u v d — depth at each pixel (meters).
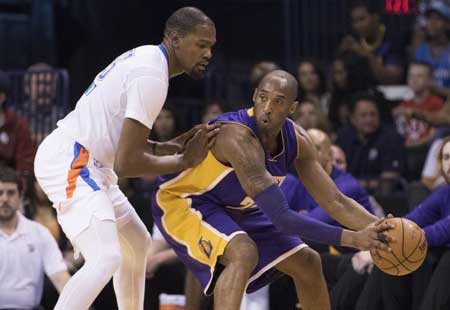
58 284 19.69
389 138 23.73
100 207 14.11
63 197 14.28
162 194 14.89
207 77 28.67
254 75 25.77
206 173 14.47
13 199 19.52
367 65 26.59
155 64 14.17
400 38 29.30
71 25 31.61
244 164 13.92
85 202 14.12
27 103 26.06
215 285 14.28
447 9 30.17
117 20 32.75
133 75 14.09
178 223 14.69
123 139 13.95
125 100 14.27
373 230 13.77
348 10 30.27
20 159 23.50
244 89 29.16
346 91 26.03
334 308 18.03
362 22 28.08
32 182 21.98
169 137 24.64
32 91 25.98
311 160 14.94
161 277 20.25
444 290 16.67
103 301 20.89
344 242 13.82
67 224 14.29
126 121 13.93
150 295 20.31
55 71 25.84
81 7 32.38
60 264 19.80
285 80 13.98
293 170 21.14
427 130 24.81
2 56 30.72
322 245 19.28
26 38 31.06
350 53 27.23
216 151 14.29
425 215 17.78
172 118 24.73
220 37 33.41
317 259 15.02
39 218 21.81
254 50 33.56
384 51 28.30
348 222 14.96
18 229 19.67
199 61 14.44
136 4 32.88
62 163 14.36
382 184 23.25
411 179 24.59
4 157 23.38
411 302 17.42
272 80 14.02
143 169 14.05
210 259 14.24
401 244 13.73
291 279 19.02
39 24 30.84
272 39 33.44
